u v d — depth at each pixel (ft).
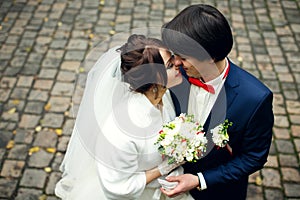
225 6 18.06
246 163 6.89
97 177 7.05
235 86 6.33
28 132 12.73
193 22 5.77
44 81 14.43
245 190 7.96
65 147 12.34
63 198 7.88
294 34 16.69
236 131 6.52
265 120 6.42
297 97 14.01
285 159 12.04
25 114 13.28
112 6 17.93
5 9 17.71
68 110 13.42
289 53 15.75
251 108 6.27
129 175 6.46
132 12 17.58
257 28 16.90
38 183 11.39
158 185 7.12
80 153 6.99
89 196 7.12
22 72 14.76
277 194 11.18
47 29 16.70
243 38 16.35
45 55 15.48
